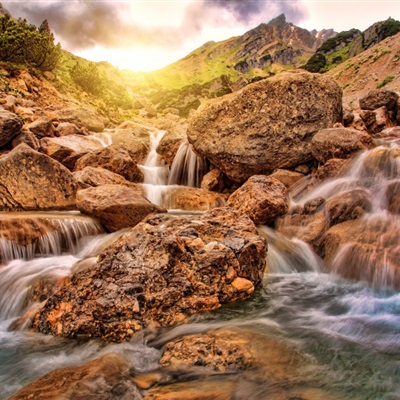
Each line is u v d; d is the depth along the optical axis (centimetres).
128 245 561
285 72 1293
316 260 774
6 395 358
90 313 466
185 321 486
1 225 729
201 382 349
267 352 397
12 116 1246
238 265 575
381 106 1681
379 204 796
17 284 622
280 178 1107
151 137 2109
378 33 6625
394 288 598
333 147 1017
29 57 2616
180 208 1161
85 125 2053
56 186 986
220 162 1223
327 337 444
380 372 367
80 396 312
